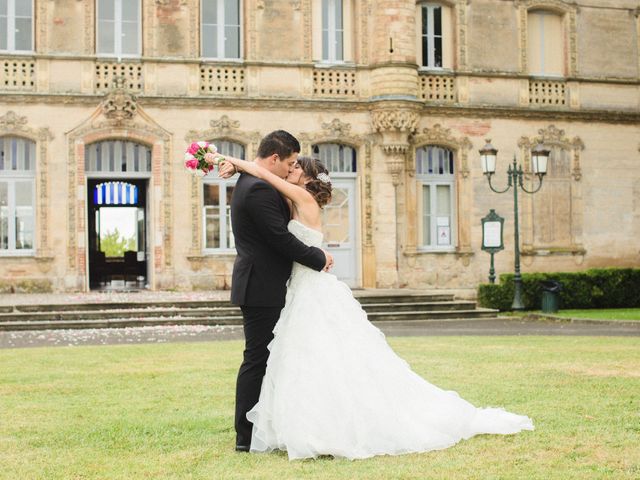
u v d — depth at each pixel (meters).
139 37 27.22
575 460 6.76
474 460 6.80
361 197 28.44
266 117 27.73
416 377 7.81
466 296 29.23
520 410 8.77
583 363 12.59
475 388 10.18
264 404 7.33
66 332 20.31
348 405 7.18
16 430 8.20
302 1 28.03
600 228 30.84
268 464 6.85
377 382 7.39
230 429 8.21
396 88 27.95
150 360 13.70
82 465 6.88
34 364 13.30
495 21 29.84
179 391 10.45
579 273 28.38
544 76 30.38
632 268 29.17
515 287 26.19
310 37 28.12
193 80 27.25
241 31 27.95
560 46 30.88
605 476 6.28
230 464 6.87
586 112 30.50
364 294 25.83
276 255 7.50
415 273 28.92
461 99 29.38
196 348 15.71
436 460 6.84
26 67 26.25
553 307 25.78
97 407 9.41
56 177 26.33
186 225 27.17
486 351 14.44
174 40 27.22
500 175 29.72
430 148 29.41
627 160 31.14
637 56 31.45
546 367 12.12
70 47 26.58
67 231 26.38
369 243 28.44
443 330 20.52
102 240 34.25
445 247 29.44
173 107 27.05
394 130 28.06
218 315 22.86
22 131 26.09
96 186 31.83
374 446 7.12
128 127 26.70
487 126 29.61
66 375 11.95
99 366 12.98
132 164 27.19
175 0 27.23
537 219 30.17
